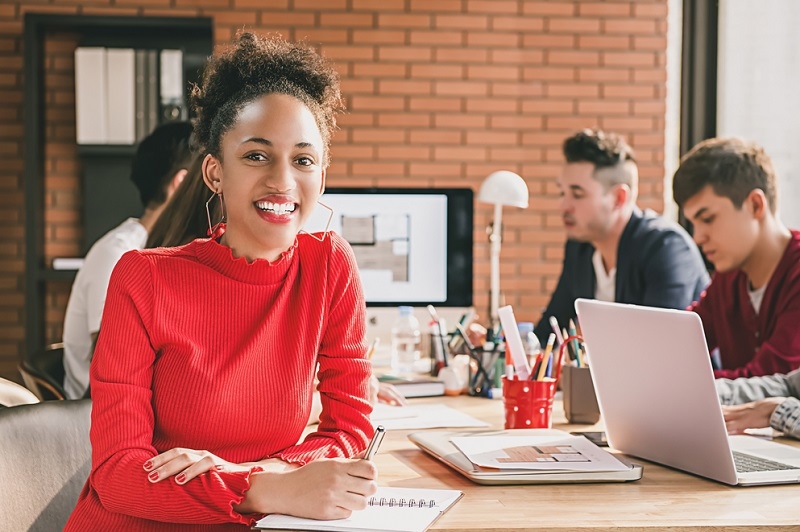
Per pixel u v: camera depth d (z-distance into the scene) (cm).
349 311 162
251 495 131
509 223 461
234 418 144
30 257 420
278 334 150
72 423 163
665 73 462
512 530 128
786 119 386
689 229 454
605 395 173
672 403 156
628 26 461
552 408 208
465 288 329
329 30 452
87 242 441
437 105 457
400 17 455
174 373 142
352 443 158
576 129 462
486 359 236
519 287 463
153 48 443
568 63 461
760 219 251
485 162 460
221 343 144
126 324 140
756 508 138
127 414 138
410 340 279
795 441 182
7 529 149
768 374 234
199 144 154
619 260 319
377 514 130
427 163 458
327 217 326
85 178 440
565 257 350
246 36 153
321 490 128
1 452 151
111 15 424
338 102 156
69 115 445
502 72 459
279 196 144
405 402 219
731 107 436
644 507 138
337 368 161
